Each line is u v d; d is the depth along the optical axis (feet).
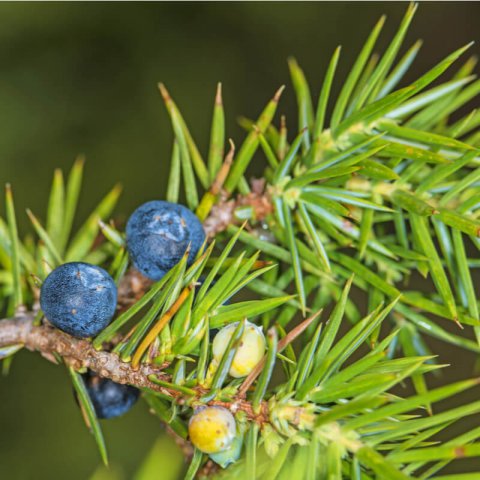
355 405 0.64
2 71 1.50
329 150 0.73
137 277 0.74
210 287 0.70
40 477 1.21
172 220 0.71
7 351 0.71
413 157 0.71
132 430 1.21
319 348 0.67
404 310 0.73
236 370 0.67
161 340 0.68
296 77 0.76
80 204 1.48
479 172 0.71
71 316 0.69
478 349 0.72
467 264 0.71
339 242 0.72
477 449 0.63
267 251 0.73
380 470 0.64
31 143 1.48
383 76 0.74
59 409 1.25
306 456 0.65
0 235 0.76
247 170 1.49
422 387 0.73
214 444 0.66
